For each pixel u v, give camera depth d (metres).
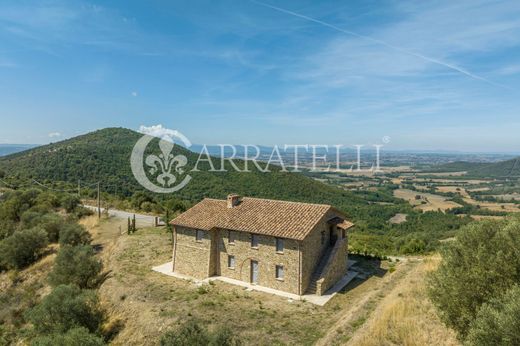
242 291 29.52
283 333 22.78
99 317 27.19
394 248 48.94
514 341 11.31
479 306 14.61
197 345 18.75
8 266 43.09
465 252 15.84
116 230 52.22
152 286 30.83
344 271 33.31
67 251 35.44
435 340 17.16
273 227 30.27
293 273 29.02
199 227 32.62
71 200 63.38
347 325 21.97
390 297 23.98
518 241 14.69
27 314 28.91
